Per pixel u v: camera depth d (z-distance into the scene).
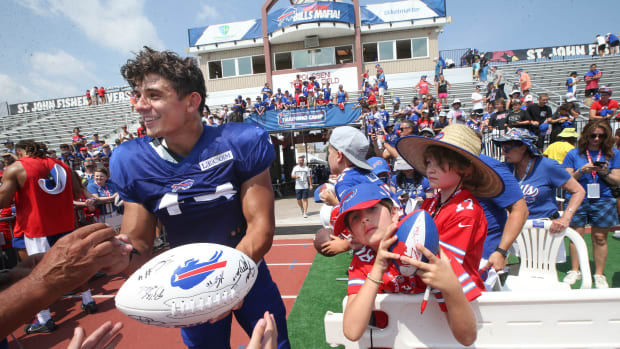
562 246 2.93
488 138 7.91
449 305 1.20
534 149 2.91
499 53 22.77
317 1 18.34
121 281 5.16
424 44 19.38
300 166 9.48
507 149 3.02
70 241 0.83
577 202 2.67
